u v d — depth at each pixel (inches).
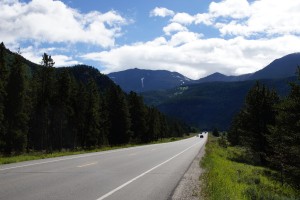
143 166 820.6
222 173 716.7
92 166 770.8
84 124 3088.1
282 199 599.8
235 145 4047.7
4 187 452.4
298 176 1153.4
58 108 2832.2
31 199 378.3
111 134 3376.0
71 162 850.1
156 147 2003.0
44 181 516.7
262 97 2000.5
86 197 401.4
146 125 4111.7
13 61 2402.8
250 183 814.5
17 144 2490.2
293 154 1212.5
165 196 431.8
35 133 3034.0
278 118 1330.0
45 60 2522.1
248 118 2025.1
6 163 815.7
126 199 400.5
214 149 2010.3
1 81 2186.3
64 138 3304.6
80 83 3147.1
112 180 557.3
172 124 7549.2
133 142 3841.0
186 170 759.1
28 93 2586.1
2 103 2226.9
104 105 3442.4
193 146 2197.3
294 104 1267.2
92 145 3134.8
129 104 3909.9
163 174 671.1
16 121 2395.4
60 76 2797.7
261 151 1958.7
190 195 444.8
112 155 1173.1
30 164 773.3
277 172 1336.1
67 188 460.4
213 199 408.2
